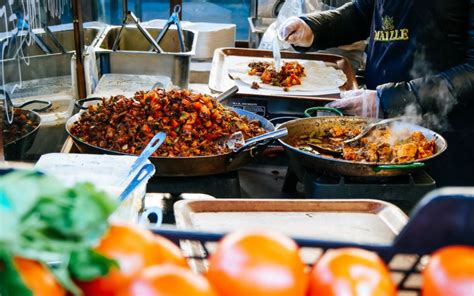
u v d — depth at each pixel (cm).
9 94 166
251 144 152
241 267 50
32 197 46
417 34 235
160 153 156
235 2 566
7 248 44
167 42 281
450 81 211
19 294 45
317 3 333
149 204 139
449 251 56
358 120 194
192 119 162
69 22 245
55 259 49
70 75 211
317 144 185
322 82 257
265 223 109
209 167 150
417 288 63
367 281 52
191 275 49
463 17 230
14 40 169
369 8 283
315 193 155
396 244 61
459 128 233
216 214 110
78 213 47
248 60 287
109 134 162
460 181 243
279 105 229
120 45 279
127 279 50
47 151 191
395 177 159
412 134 181
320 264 55
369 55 262
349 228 109
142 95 172
